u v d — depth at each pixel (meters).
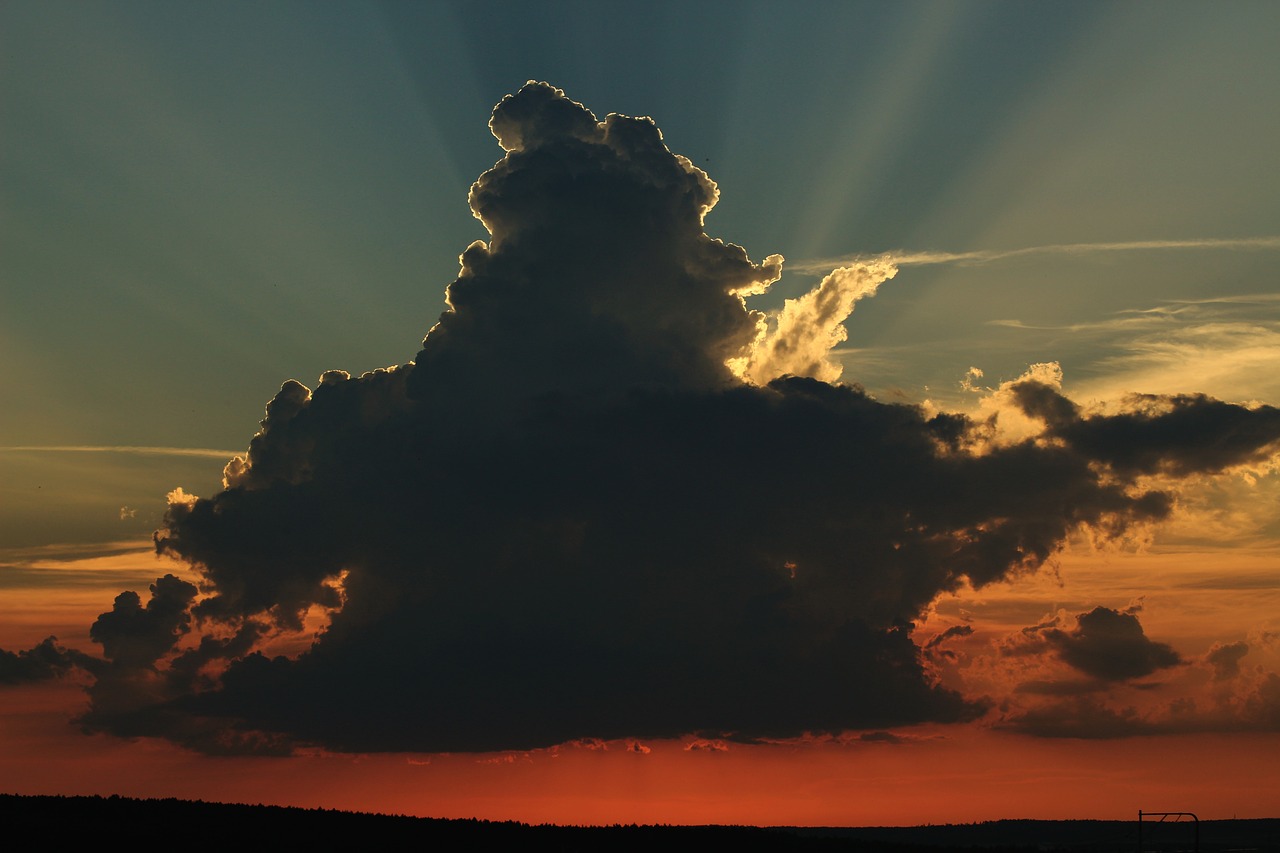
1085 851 153.75
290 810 111.50
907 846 126.00
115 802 105.69
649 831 118.19
